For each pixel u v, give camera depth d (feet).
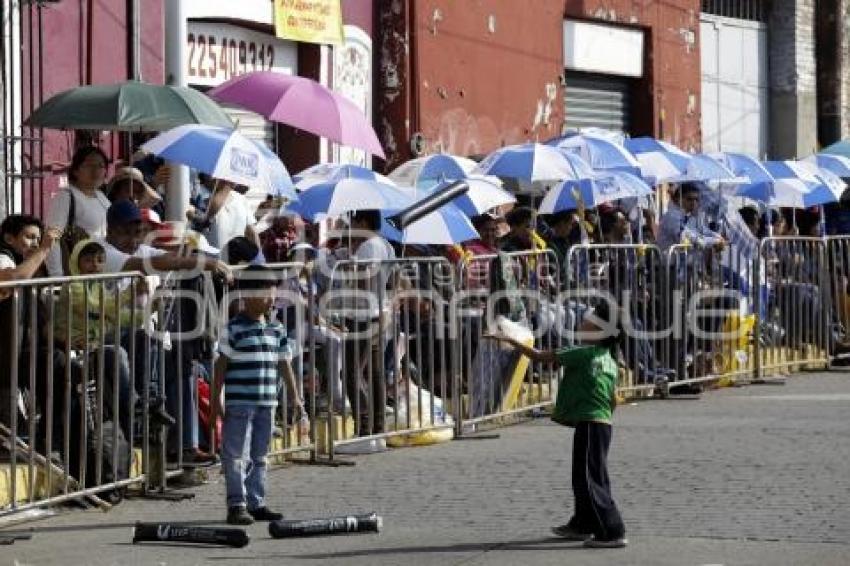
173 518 45.29
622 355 68.64
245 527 44.04
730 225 75.36
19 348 43.75
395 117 88.63
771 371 77.25
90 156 52.06
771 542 41.14
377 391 56.65
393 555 40.34
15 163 62.18
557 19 103.19
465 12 93.56
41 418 45.39
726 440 57.57
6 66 61.87
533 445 57.77
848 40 136.05
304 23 80.89
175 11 57.36
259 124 80.33
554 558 39.86
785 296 77.97
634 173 75.87
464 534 42.80
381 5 88.84
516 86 98.84
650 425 61.67
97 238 49.98
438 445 58.18
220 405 45.80
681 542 41.32
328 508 46.57
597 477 41.22
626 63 111.75
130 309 46.70
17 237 48.06
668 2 115.75
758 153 130.11
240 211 58.44
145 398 47.29
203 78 74.95
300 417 49.32
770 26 130.93
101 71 67.97
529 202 84.28
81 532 43.34
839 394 71.36
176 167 55.88
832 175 88.89
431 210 50.11
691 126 119.34
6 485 44.11
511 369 61.98
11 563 39.55
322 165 65.51
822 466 51.96
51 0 62.95
